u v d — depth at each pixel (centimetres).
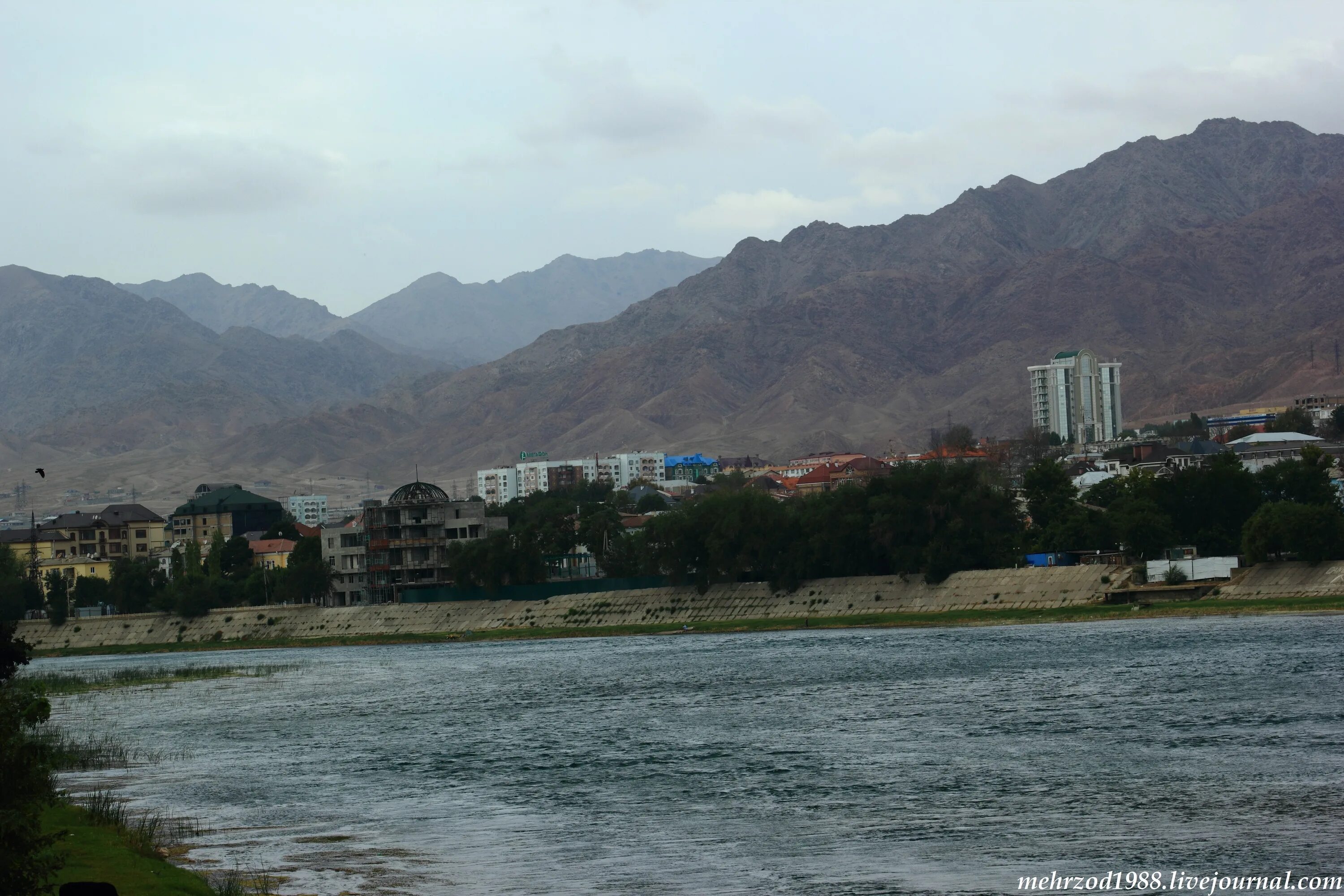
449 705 14575
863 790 8500
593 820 7962
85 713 15538
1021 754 9481
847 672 15500
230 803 8938
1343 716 10350
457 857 7050
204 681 19500
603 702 14075
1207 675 13150
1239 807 7519
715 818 7875
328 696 16338
